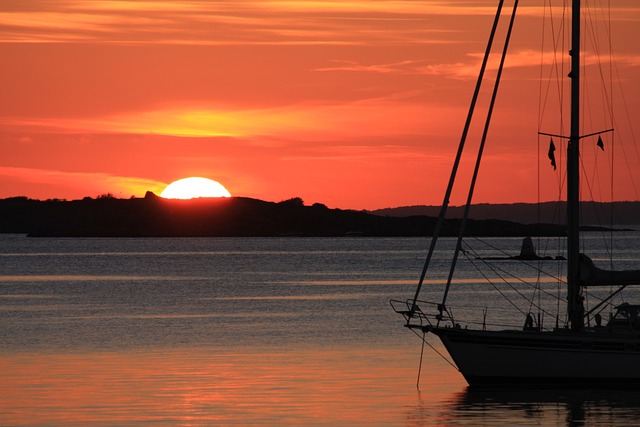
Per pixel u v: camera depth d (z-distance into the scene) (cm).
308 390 11231
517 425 9412
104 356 14362
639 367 11250
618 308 11844
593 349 11238
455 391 11169
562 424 9444
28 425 9406
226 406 10294
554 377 11262
